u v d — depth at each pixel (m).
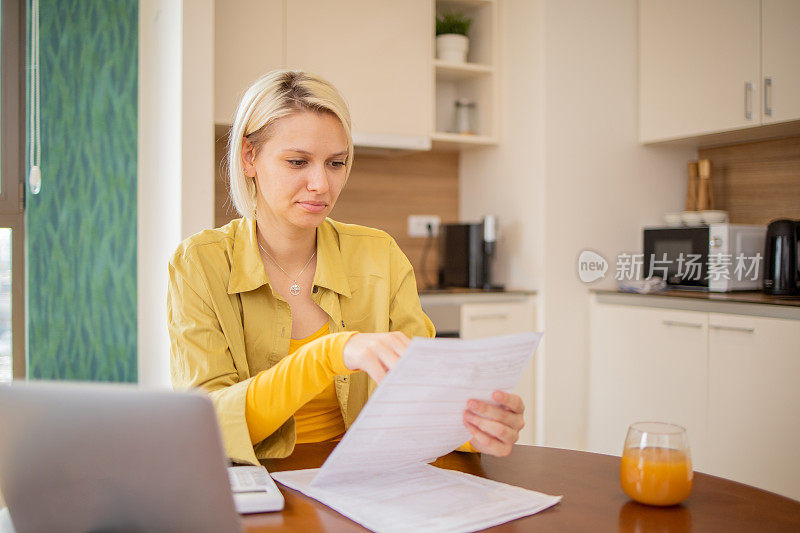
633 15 3.35
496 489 0.93
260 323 1.28
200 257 1.24
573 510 0.87
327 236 1.39
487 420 0.94
